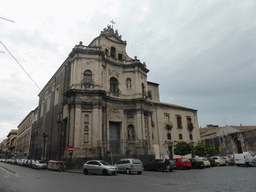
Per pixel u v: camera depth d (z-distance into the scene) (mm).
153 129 42031
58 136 36781
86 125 30703
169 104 48500
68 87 34906
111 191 10719
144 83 41219
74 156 28172
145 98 39312
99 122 31188
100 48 35281
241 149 51625
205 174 19547
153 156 36156
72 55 34594
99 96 31984
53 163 27297
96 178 16969
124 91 38500
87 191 10734
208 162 29875
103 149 30297
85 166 21391
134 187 12031
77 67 33250
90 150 29328
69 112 31547
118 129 36625
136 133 35625
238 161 28500
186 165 26891
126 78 39375
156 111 44156
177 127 46750
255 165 29547
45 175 20031
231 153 53812
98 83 33031
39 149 47844
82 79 32719
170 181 14844
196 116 52281
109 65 37719
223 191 10539
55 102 42156
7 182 14547
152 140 40750
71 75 33750
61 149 34188
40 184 13406
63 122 35469
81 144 29578
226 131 56844
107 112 34781
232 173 19375
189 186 12375
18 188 11828
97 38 38812
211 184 13055
